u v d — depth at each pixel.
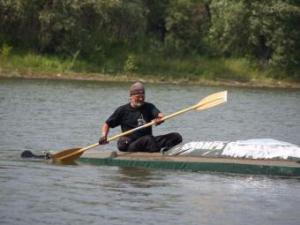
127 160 33.78
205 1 128.75
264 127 54.59
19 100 67.38
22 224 23.14
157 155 34.28
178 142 35.53
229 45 126.00
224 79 120.31
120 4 116.75
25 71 106.94
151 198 27.05
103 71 112.88
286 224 23.97
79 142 42.94
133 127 35.59
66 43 113.50
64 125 50.75
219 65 123.19
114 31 118.88
